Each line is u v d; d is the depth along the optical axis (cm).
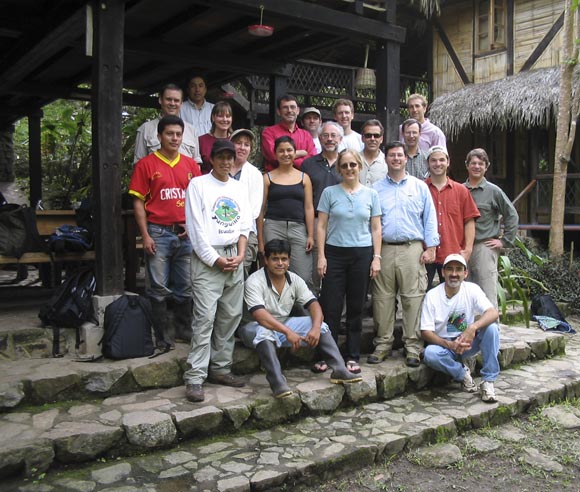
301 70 990
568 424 379
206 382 376
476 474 317
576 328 641
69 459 286
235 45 572
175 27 498
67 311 375
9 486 268
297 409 352
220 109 426
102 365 354
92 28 380
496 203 474
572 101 818
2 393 313
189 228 349
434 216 423
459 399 396
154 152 383
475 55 1094
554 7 978
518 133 1051
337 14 461
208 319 346
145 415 315
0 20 480
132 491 267
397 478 308
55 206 934
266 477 281
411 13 1119
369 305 505
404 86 1141
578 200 954
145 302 376
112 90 376
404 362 421
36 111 798
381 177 450
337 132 423
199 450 310
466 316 404
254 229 411
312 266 433
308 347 416
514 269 710
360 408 376
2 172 920
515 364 475
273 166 455
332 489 295
